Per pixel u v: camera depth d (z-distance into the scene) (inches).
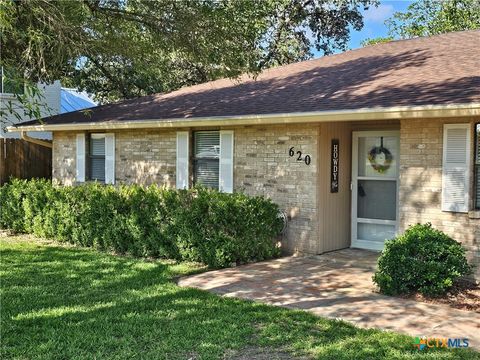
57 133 573.9
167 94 589.9
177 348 191.9
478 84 298.8
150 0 399.9
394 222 375.2
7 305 245.8
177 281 298.4
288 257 368.2
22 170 606.9
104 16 417.7
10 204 484.7
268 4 821.9
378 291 274.5
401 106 291.1
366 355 184.5
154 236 360.2
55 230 434.0
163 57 489.4
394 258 267.3
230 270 324.8
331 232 380.8
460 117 294.0
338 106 333.1
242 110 396.5
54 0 357.7
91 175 542.0
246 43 427.5
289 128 378.9
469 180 292.0
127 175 501.0
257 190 400.2
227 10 417.7
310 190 368.8
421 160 310.5
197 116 414.0
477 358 182.4
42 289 275.0
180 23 398.0
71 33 388.2
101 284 285.7
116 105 586.9
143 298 258.1
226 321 222.4
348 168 394.3
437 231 275.9
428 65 385.1
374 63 448.1
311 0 994.1
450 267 259.0
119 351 189.5
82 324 218.7
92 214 399.9
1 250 388.2
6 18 255.3
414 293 265.1
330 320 224.2
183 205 351.6
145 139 483.8
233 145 414.9
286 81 477.7
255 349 191.6
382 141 381.1
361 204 394.0
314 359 181.8
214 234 332.8
